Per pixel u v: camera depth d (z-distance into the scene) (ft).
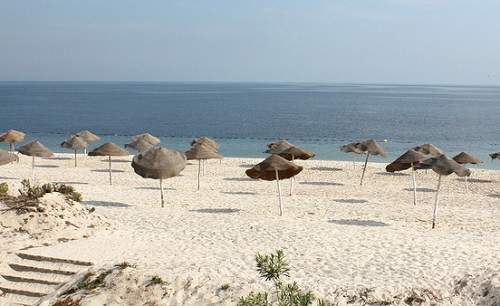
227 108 409.28
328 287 37.45
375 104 483.10
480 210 68.08
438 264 42.88
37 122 268.21
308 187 85.35
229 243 49.52
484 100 596.29
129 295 37.01
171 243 49.14
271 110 385.09
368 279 39.32
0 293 39.45
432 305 35.40
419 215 64.28
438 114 344.90
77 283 38.73
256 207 67.82
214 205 68.59
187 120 287.69
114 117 307.78
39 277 40.88
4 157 67.77
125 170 100.27
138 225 56.13
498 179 96.99
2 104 442.91
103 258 43.24
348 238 51.67
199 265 42.01
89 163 109.29
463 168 56.80
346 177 96.84
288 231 54.13
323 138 198.29
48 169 98.78
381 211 66.44
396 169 75.05
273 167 61.36
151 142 113.39
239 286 37.27
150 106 431.02
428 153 99.09
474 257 44.78
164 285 37.78
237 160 118.11
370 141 88.79
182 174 97.19
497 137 207.72
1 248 44.57
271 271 32.04
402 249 47.75
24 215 49.93
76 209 53.93
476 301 35.88
